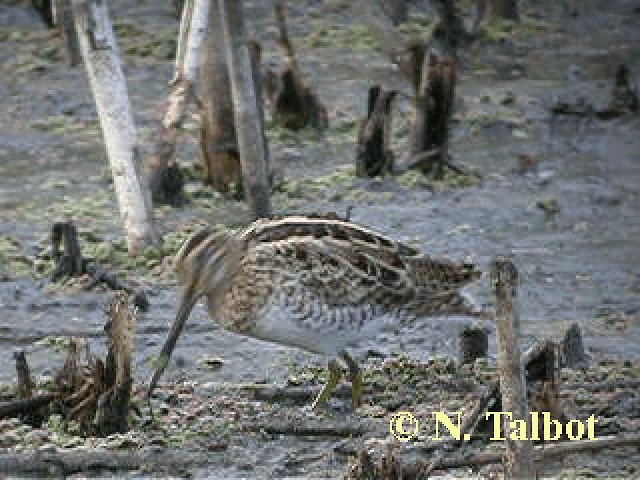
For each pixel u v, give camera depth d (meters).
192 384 12.30
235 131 17.31
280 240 11.52
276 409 11.77
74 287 14.68
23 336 13.71
